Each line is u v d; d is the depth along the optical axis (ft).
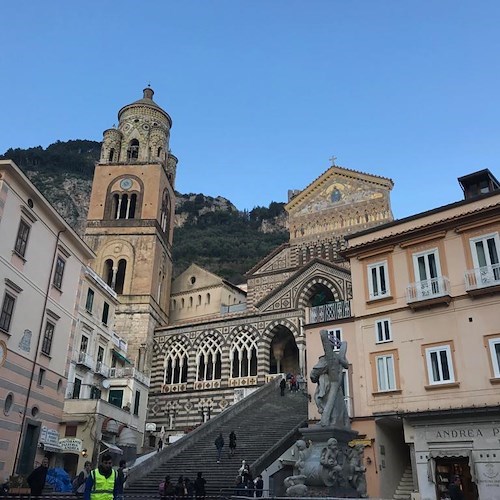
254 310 181.47
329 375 60.70
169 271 230.68
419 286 100.01
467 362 91.15
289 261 204.74
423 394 94.17
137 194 220.23
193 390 178.81
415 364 97.09
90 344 142.61
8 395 91.81
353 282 112.16
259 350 172.55
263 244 468.34
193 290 232.53
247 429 116.47
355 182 204.23
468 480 84.43
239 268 416.26
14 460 92.43
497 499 79.41
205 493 79.15
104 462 35.01
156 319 204.64
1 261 91.25
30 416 98.68
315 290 177.06
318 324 114.21
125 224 213.66
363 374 103.60
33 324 100.73
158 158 235.61
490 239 95.25
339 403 59.36
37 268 103.04
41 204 103.55
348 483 54.49
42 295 104.47
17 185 96.32
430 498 85.46
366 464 96.22
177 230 546.26
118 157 234.17
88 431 119.85
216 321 185.57
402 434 105.19
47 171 561.02
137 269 204.33
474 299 93.66
